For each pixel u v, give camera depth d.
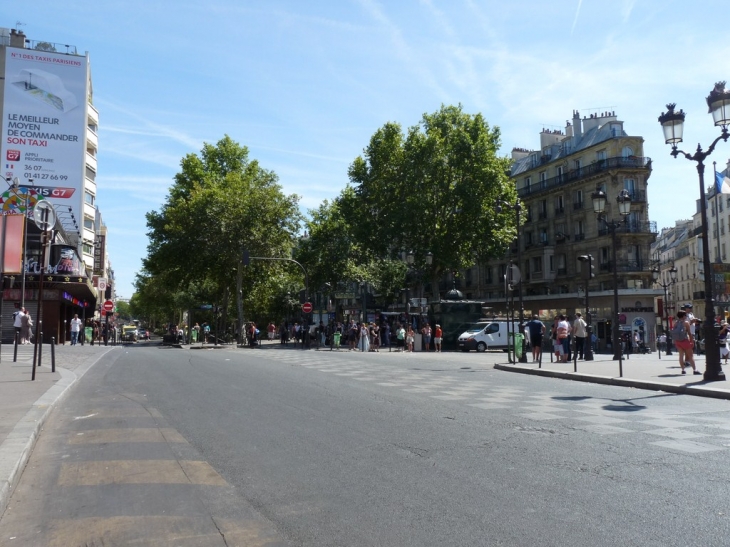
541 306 59.03
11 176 56.56
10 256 16.09
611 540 4.27
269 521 4.76
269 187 51.00
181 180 54.81
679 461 6.52
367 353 34.16
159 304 85.62
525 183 64.75
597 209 20.44
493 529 4.50
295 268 58.28
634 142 53.81
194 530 4.59
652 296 51.50
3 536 4.54
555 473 6.05
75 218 58.38
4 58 56.81
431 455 6.84
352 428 8.45
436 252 49.16
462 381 15.40
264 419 9.18
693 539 4.27
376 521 4.71
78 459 6.83
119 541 4.38
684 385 12.93
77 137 58.84
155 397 11.84
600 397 11.99
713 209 69.88
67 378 14.30
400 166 50.34
